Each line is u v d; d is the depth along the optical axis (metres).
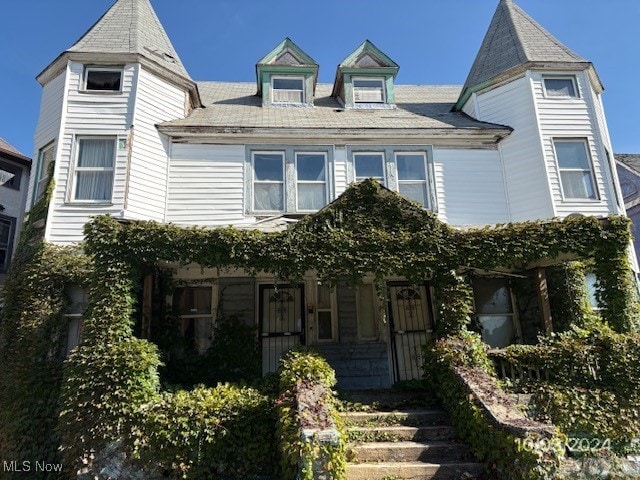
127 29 12.28
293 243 7.70
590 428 6.66
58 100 11.21
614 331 7.88
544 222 8.18
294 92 13.84
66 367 6.98
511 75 12.44
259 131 11.62
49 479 7.73
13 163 17.02
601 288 8.27
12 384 8.53
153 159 11.12
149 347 7.05
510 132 12.07
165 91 11.91
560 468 5.24
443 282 7.91
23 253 10.16
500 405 6.04
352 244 7.77
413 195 11.77
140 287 7.74
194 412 6.50
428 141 12.10
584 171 11.69
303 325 10.54
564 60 12.41
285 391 6.45
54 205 10.16
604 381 7.14
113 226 7.46
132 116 10.96
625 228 8.13
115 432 6.37
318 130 11.71
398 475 5.83
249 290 10.27
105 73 11.49
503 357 7.49
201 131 11.45
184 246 7.49
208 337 10.07
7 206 16.53
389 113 13.41
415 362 10.45
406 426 6.90
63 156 10.55
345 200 8.10
